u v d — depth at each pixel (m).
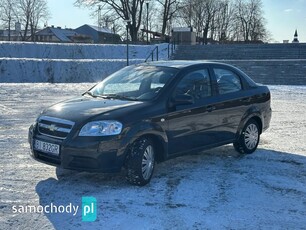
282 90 21.48
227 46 41.19
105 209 4.78
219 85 6.95
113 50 39.97
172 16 61.69
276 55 38.69
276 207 5.04
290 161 7.18
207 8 81.81
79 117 5.36
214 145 6.79
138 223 4.43
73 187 5.50
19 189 5.39
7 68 27.81
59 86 20.78
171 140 5.95
